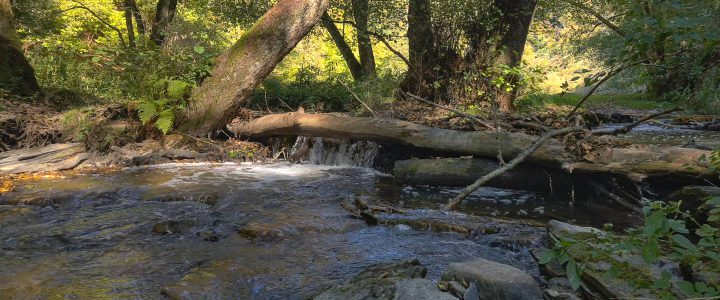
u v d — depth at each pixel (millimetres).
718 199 3115
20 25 14039
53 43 13234
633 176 4930
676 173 4711
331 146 8047
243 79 8094
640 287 2791
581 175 5445
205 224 4633
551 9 14828
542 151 5512
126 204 5383
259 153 8359
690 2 2789
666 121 11375
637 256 3246
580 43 16688
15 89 9297
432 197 5871
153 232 4453
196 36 9227
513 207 5418
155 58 8852
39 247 4055
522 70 10992
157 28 13609
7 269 3609
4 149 7516
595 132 5629
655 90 16062
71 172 6867
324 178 6891
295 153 8188
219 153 8047
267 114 9047
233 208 5289
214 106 8117
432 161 6387
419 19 12023
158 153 7672
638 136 8992
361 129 7102
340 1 14398
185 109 8156
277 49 8086
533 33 16406
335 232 4520
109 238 4293
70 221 4738
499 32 11734
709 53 3174
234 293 3291
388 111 9500
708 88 10273
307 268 3713
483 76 11047
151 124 8094
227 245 4172
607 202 5504
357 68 16906
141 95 8453
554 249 2564
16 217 4797
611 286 2902
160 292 3293
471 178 6102
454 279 3271
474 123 7172
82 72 11344
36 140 7820
